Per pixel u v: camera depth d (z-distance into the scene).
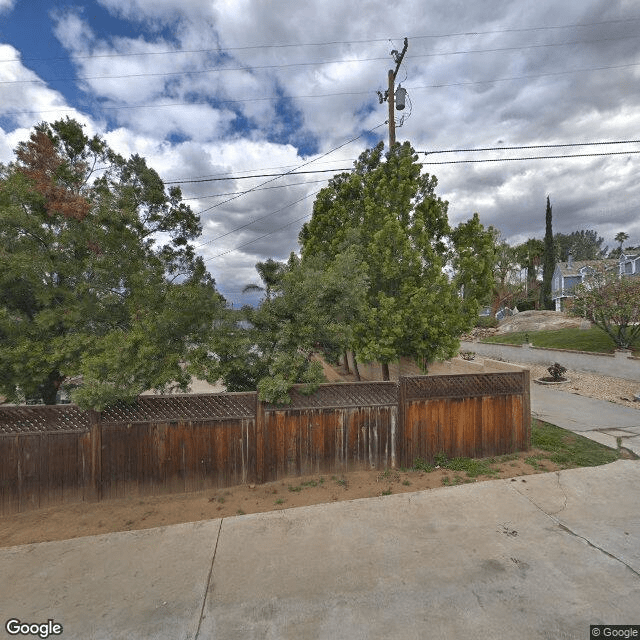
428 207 8.89
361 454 5.35
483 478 5.03
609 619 2.62
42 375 4.78
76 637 2.61
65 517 4.33
